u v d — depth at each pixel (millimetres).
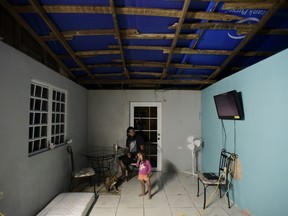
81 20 2316
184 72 4008
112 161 4973
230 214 2828
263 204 2389
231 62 3504
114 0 1994
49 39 2650
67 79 3686
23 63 2238
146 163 3457
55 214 2502
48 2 2010
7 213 1955
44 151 2771
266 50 3016
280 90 2102
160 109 5152
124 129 5090
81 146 4539
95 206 3092
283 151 2057
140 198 3393
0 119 1857
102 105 5117
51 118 3051
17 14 2111
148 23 2379
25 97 2279
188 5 1998
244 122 2836
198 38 2639
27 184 2318
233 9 2135
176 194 3559
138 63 3494
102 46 2926
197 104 5102
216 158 3898
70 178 3783
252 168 2631
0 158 1856
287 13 2213
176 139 5074
